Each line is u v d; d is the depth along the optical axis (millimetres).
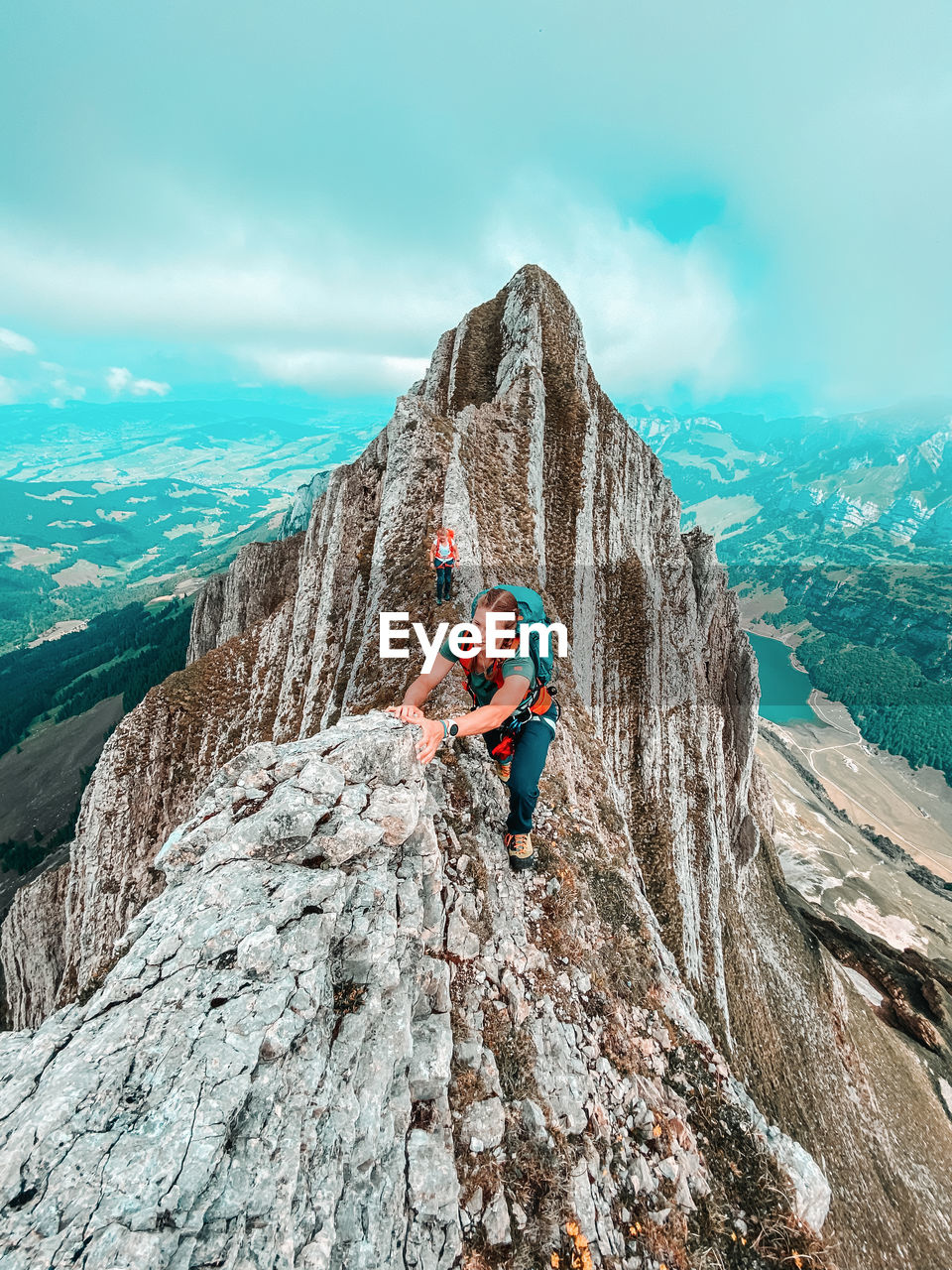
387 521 38031
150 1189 2965
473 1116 5438
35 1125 3178
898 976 82750
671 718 51625
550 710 6426
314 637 42969
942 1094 65688
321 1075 4012
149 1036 3707
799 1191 7707
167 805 45094
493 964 7219
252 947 4195
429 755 5383
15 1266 2562
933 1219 43094
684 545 69812
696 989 35000
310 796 5316
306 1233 3314
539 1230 5121
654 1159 6973
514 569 35688
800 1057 46094
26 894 54125
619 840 16750
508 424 53812
